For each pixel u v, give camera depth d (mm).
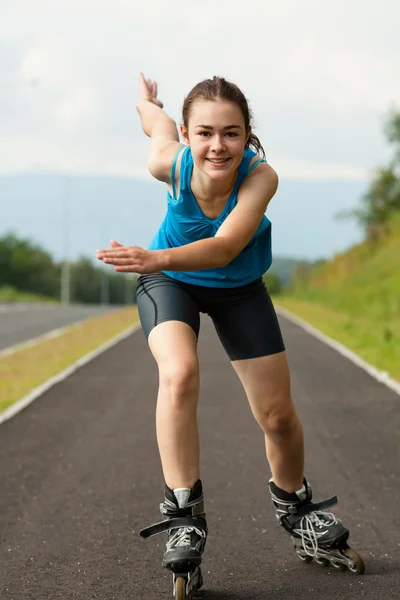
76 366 17203
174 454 4562
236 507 6668
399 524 6121
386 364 16969
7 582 5020
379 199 57094
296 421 4965
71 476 7797
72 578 5074
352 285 46844
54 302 84312
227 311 4840
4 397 12977
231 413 11273
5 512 6586
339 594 4715
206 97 4355
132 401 12445
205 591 4805
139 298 4836
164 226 4867
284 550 5555
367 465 8141
